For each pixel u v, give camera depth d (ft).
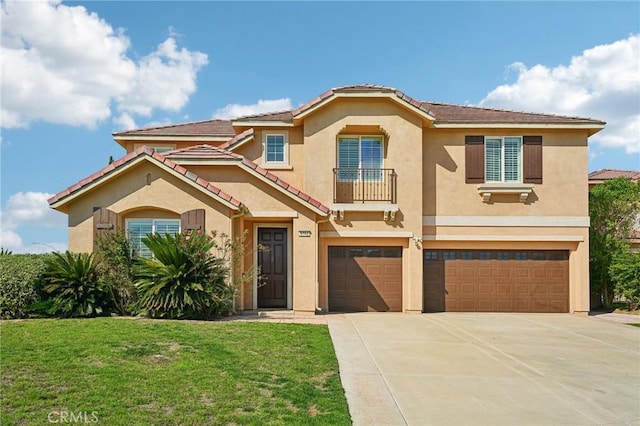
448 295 61.46
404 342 40.37
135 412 21.36
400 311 59.67
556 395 28.07
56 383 24.04
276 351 33.63
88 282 45.42
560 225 61.31
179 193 50.75
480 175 61.41
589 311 62.39
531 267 61.93
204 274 45.80
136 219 51.55
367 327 46.62
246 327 40.91
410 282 59.00
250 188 54.85
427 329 46.70
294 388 26.09
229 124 75.05
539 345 41.14
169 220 51.70
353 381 29.17
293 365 30.55
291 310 55.93
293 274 54.70
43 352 29.14
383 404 25.53
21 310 42.91
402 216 59.21
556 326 51.11
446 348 38.75
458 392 28.04
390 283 59.93
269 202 54.65
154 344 32.53
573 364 35.14
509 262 61.98
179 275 44.14
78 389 23.47
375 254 60.18
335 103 59.47
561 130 61.77
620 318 57.88
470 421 23.73
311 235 54.34
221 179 54.95
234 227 53.78
